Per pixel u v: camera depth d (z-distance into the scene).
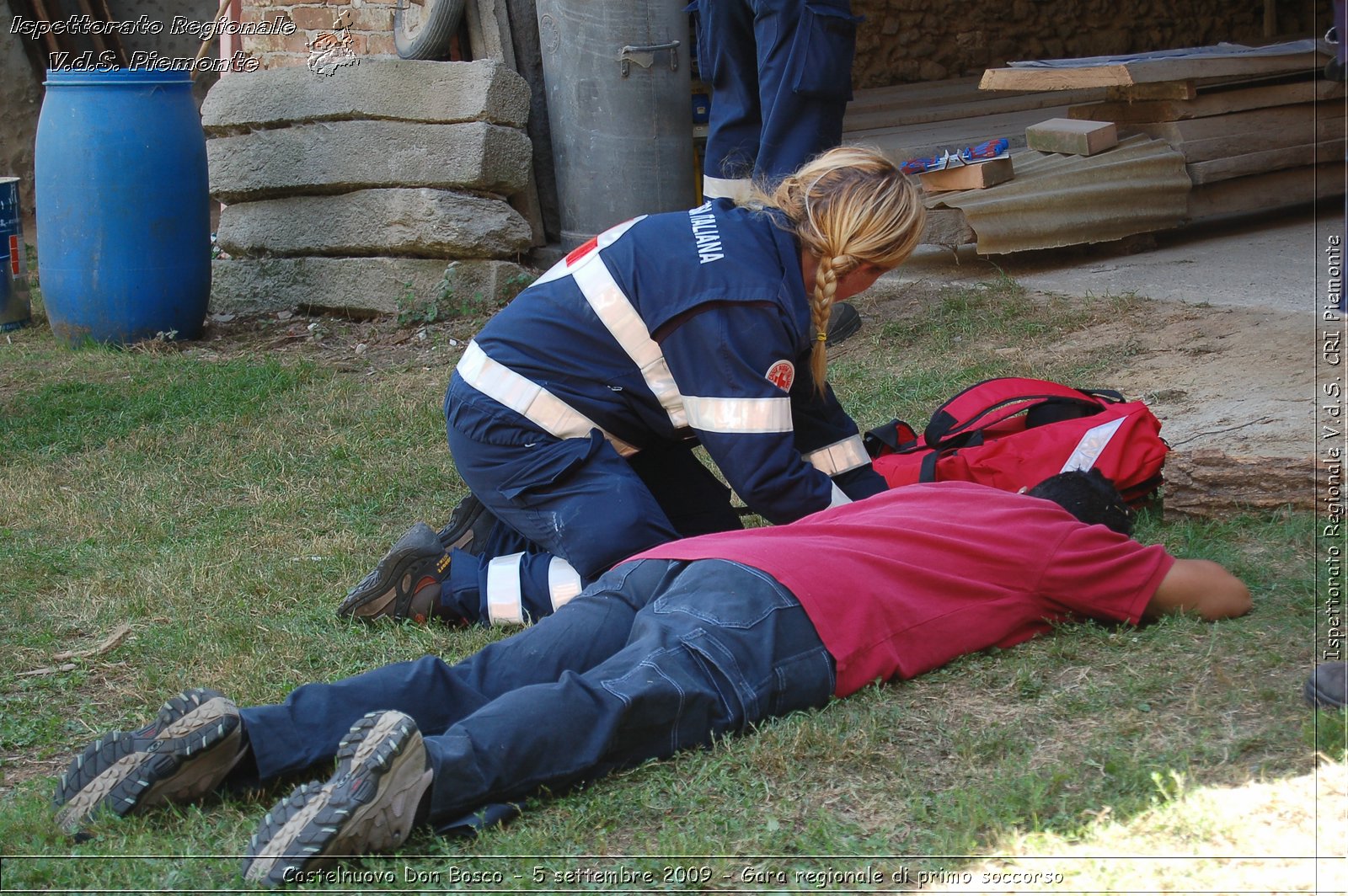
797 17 5.53
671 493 3.55
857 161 2.98
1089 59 7.13
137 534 4.20
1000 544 2.74
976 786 2.26
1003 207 6.36
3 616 3.52
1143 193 6.70
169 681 3.03
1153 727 2.40
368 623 3.31
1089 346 5.32
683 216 3.12
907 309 6.20
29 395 6.02
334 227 7.39
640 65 7.11
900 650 2.66
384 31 7.63
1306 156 7.13
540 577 3.23
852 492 3.31
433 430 5.22
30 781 2.59
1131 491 3.61
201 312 7.23
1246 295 5.71
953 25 12.14
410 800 2.14
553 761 2.28
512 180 7.20
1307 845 1.99
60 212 6.83
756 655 2.48
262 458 5.00
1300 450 3.48
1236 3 12.72
